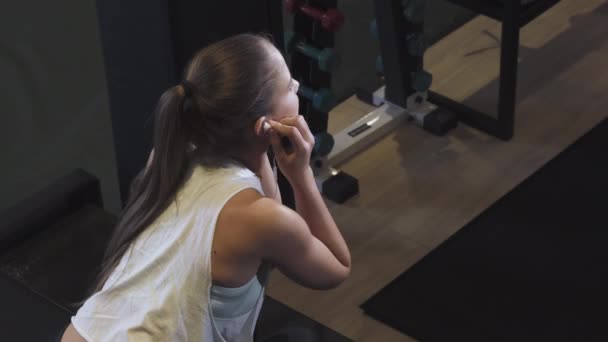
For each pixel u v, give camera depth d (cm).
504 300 377
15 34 508
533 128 461
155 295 200
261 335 280
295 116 206
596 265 391
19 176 437
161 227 201
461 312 372
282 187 391
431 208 421
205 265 196
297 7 386
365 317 374
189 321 199
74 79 482
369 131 452
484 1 432
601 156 442
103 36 354
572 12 534
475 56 508
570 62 502
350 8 534
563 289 381
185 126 200
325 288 217
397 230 411
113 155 445
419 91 459
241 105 196
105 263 209
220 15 339
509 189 428
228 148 203
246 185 200
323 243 217
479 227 409
